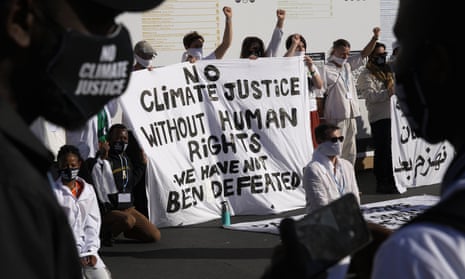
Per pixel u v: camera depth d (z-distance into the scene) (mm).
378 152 11359
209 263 7668
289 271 1716
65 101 1521
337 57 10984
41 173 1439
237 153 9961
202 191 9695
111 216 8227
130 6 1507
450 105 1637
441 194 1656
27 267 1295
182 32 10891
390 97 11250
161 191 9320
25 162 1354
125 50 1590
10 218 1288
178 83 9617
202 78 9836
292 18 11734
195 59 9820
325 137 7422
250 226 9195
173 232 9078
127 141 8375
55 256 1381
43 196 1343
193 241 8578
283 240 1737
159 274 7297
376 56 11297
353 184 7555
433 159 11758
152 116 9312
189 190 9578
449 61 1606
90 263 6340
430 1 1612
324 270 1745
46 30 1467
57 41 1473
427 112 1682
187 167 9578
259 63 10148
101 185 8211
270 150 10180
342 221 1849
